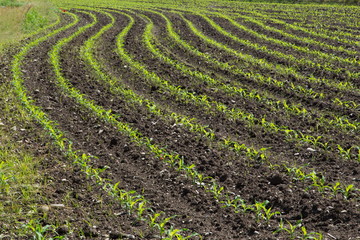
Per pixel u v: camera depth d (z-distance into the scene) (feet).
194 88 41.45
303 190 22.54
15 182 23.07
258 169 25.43
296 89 39.75
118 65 50.44
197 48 58.65
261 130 31.35
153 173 25.35
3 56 55.06
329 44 58.65
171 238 18.56
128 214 21.01
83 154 25.61
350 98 36.99
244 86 41.75
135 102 37.70
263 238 18.75
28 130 31.07
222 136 30.53
